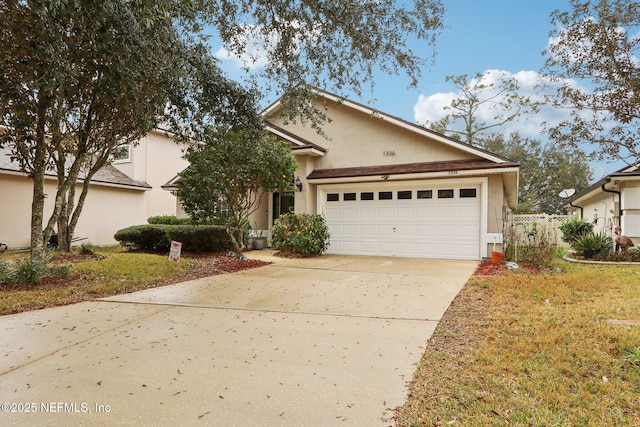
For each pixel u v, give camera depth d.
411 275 8.33
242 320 4.99
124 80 4.77
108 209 16.11
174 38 5.33
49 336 4.32
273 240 11.95
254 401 2.86
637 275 8.26
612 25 6.24
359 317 5.12
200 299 6.17
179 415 2.66
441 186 11.52
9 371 3.36
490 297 6.11
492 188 10.92
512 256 9.91
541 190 32.31
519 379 3.21
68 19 4.12
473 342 4.08
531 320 4.76
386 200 12.23
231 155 9.09
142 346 4.01
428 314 5.22
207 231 11.51
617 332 4.16
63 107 7.53
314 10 5.61
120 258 9.22
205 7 5.51
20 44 4.32
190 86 6.38
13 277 6.72
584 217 20.62
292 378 3.26
